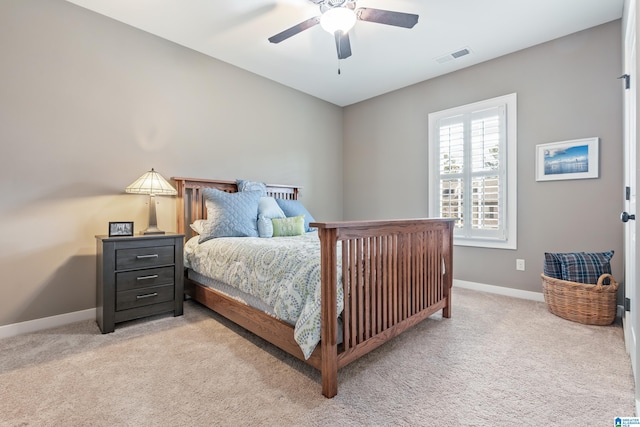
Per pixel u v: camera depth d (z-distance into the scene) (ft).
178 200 9.94
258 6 8.05
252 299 6.88
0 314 7.16
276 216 10.23
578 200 9.19
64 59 7.93
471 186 11.38
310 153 14.33
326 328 4.88
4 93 7.14
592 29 8.91
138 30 9.17
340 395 4.95
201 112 10.61
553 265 8.79
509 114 10.46
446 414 4.47
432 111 12.46
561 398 4.83
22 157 7.39
